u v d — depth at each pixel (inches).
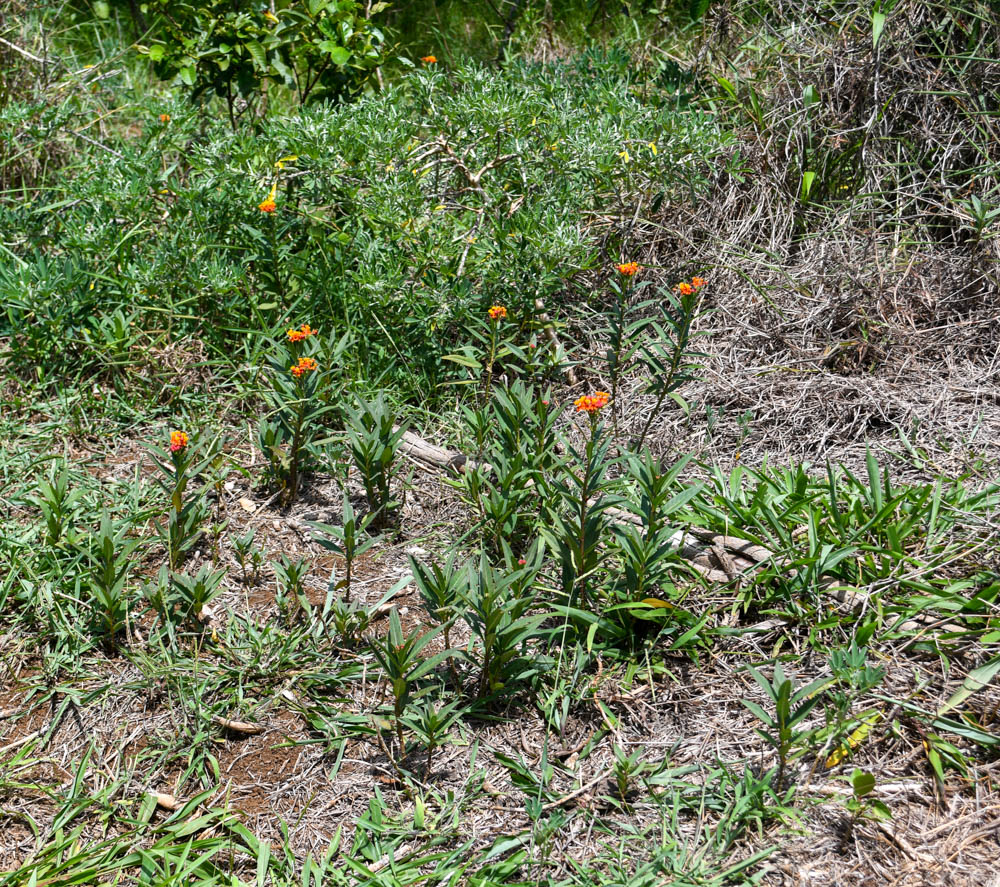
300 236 170.1
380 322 156.2
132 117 245.6
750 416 141.3
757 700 98.6
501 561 121.8
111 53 269.1
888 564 104.1
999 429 132.0
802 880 81.9
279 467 133.9
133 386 155.7
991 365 143.6
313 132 160.6
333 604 115.8
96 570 110.3
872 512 113.1
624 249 170.9
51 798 93.8
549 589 109.6
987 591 100.2
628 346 152.3
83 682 106.0
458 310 151.0
